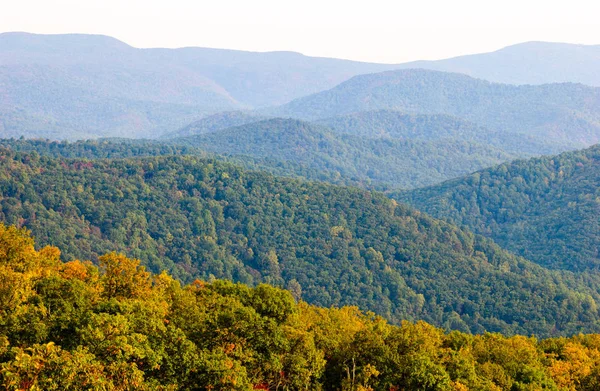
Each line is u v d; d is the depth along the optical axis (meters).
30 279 53.84
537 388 59.41
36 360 41.38
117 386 43.56
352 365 58.53
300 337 56.53
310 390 55.91
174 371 47.31
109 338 45.62
